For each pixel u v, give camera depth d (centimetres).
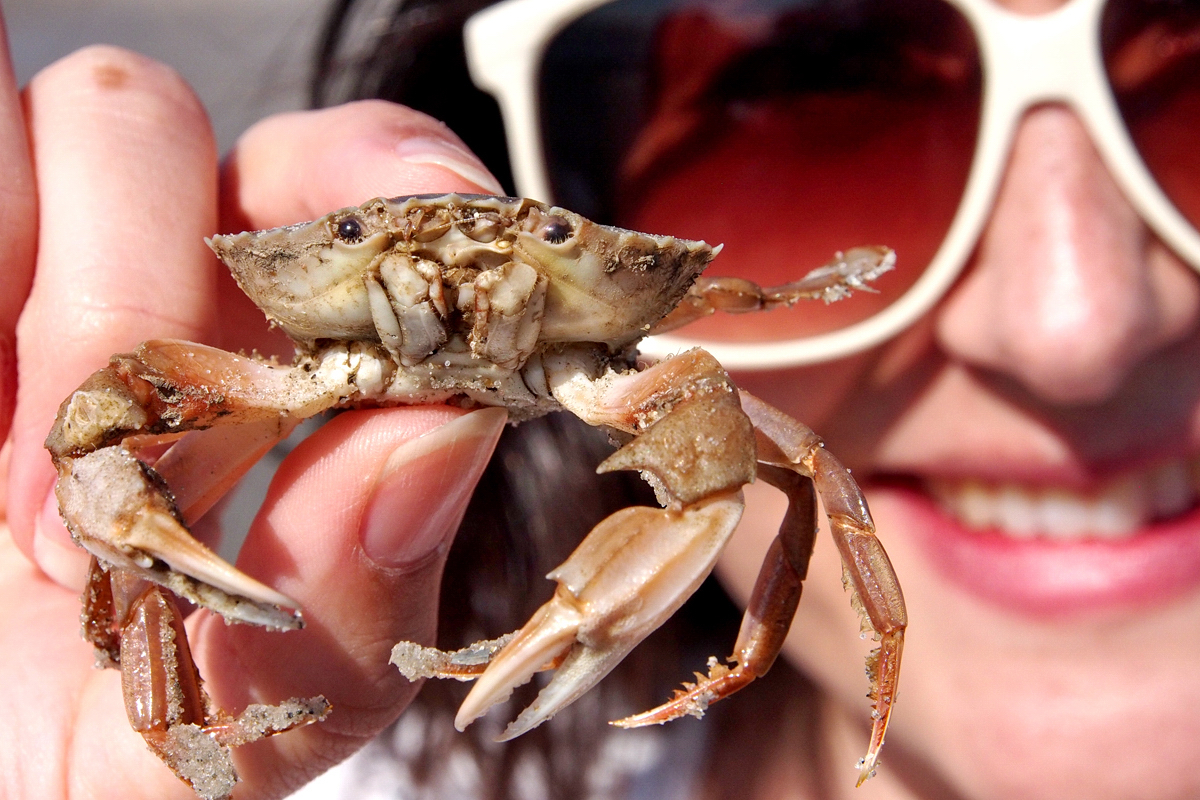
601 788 27
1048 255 19
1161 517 21
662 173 21
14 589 19
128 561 15
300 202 19
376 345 17
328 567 17
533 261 17
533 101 21
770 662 18
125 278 18
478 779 27
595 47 21
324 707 16
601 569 15
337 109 20
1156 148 19
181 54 51
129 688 16
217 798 16
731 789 27
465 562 26
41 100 19
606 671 15
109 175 18
